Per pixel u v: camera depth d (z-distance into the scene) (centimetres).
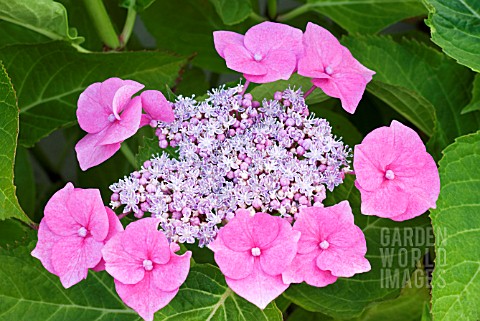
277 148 49
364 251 48
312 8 65
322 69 51
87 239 48
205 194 49
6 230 61
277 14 68
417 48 60
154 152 53
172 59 60
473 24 55
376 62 60
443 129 59
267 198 49
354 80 51
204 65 68
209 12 67
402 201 48
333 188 52
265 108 50
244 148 49
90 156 50
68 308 52
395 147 48
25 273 52
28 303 51
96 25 60
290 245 46
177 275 47
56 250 48
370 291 54
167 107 50
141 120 51
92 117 51
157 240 47
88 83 60
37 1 55
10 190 50
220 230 47
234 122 50
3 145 50
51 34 58
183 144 50
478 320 50
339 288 54
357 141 63
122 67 60
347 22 64
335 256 47
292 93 50
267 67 50
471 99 59
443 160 52
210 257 55
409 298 59
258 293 47
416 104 57
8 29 62
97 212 47
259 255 47
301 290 54
